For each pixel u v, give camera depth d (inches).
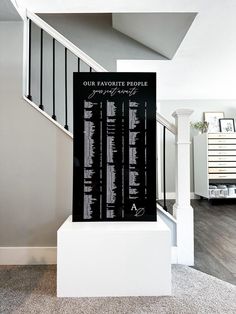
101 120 68.2
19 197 79.3
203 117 213.3
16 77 79.7
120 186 67.5
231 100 213.9
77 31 132.0
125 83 68.7
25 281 66.2
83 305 55.0
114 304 55.4
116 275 58.9
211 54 124.0
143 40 126.8
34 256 78.7
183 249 77.5
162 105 213.6
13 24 80.1
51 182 79.8
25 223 79.2
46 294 59.6
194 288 62.5
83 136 67.9
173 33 108.3
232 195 182.9
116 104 68.4
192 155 215.0
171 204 177.2
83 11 82.0
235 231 114.1
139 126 68.6
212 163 185.6
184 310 53.1
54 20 132.6
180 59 130.0
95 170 67.5
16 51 80.0
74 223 64.9
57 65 120.1
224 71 148.3
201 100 213.6
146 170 68.1
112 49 131.4
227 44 112.8
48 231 79.4
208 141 186.1
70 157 80.2
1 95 79.5
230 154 186.5
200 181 198.1
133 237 58.9
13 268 75.0
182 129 78.4
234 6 82.0
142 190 67.6
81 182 67.2
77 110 68.1
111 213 66.9
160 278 59.2
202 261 80.4
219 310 53.2
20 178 79.4
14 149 79.5
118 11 83.0
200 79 163.2
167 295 59.0
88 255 58.6
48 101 119.0
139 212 67.1
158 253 59.2
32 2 78.7
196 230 115.6
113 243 58.8
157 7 80.5
